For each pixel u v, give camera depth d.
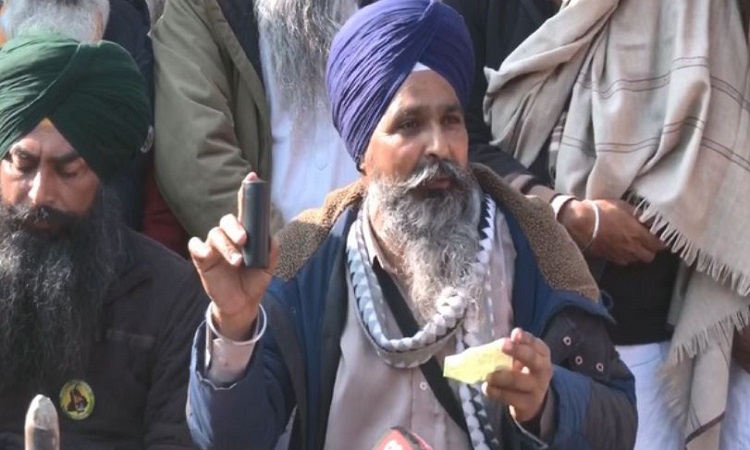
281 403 7.30
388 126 7.41
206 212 9.98
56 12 10.28
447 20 7.57
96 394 8.06
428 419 7.25
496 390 6.76
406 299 7.39
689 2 9.75
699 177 9.48
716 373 9.59
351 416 7.26
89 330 8.05
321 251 7.59
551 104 9.89
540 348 6.69
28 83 7.99
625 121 9.63
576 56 9.90
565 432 6.96
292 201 10.37
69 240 8.12
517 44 10.18
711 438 9.60
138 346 8.11
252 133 10.35
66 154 8.03
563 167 9.73
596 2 9.84
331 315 7.37
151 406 8.09
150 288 8.23
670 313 9.74
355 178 10.38
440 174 7.36
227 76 10.42
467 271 7.29
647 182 9.54
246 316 6.78
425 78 7.47
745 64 9.77
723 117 9.62
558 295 7.48
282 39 10.39
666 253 9.73
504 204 7.70
